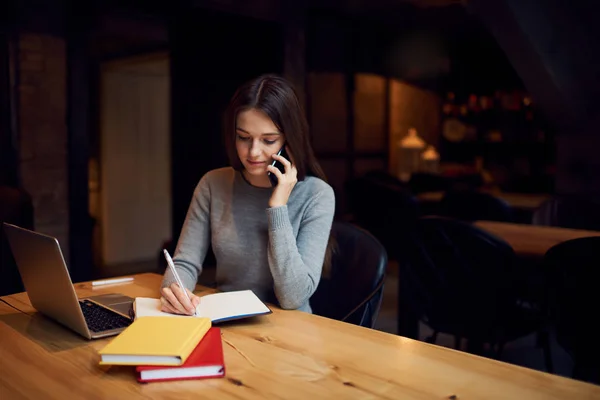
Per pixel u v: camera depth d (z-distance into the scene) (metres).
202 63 4.98
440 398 0.97
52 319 1.42
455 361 1.14
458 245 2.27
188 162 4.98
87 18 4.04
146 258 6.30
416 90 7.28
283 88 1.57
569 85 4.32
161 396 0.97
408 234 2.44
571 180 4.74
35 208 3.88
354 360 1.14
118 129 6.06
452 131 7.52
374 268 1.71
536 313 2.37
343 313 1.77
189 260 1.71
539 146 6.95
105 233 5.98
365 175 6.12
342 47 6.14
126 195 6.16
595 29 4.15
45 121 3.89
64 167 4.00
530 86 4.49
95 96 5.89
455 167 7.20
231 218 1.72
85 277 4.16
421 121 7.42
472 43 7.25
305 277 1.51
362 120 6.53
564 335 2.11
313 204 1.68
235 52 5.18
